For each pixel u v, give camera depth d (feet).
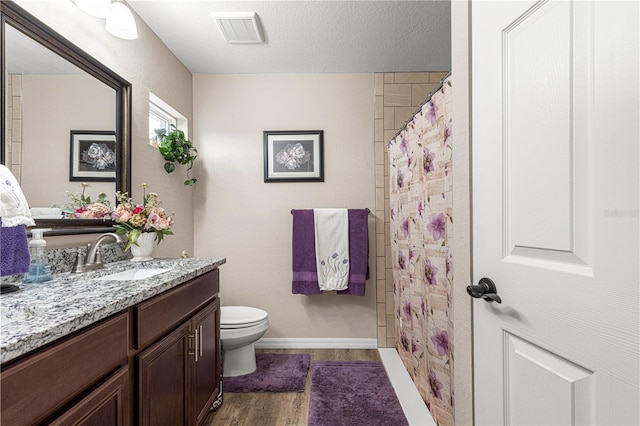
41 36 4.12
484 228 2.73
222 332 6.77
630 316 1.60
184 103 8.62
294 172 9.12
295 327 9.11
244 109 9.16
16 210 3.26
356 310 9.11
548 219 2.08
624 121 1.62
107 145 5.39
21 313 2.64
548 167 2.07
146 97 6.73
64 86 4.50
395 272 8.27
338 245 8.59
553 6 2.03
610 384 1.69
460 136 3.22
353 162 9.15
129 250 6.02
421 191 5.99
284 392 6.66
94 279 4.07
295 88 9.16
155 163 7.13
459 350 3.25
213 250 9.14
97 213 5.04
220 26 6.79
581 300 1.85
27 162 3.93
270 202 9.17
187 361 4.49
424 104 5.69
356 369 7.64
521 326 2.30
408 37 7.35
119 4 4.88
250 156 9.19
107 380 2.84
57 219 4.35
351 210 8.68
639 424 1.56
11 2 3.65
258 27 6.89
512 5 2.38
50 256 4.30
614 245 1.67
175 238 8.06
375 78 9.14
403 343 7.68
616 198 1.66
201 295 5.06
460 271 3.22
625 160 1.62
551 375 2.06
